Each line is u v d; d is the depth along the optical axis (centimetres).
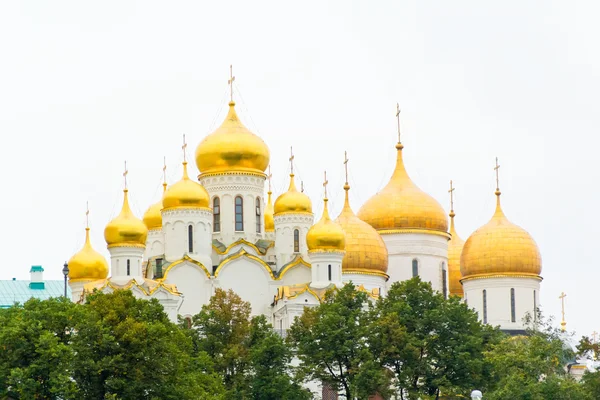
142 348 16475
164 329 16725
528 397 18088
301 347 19362
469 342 19250
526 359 19112
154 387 16475
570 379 19425
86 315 16725
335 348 19150
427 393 19125
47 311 16888
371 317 19625
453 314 19500
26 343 16300
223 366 19125
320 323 19312
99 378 16388
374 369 18625
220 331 19700
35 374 16200
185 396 16688
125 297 17225
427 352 19388
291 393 18888
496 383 18950
